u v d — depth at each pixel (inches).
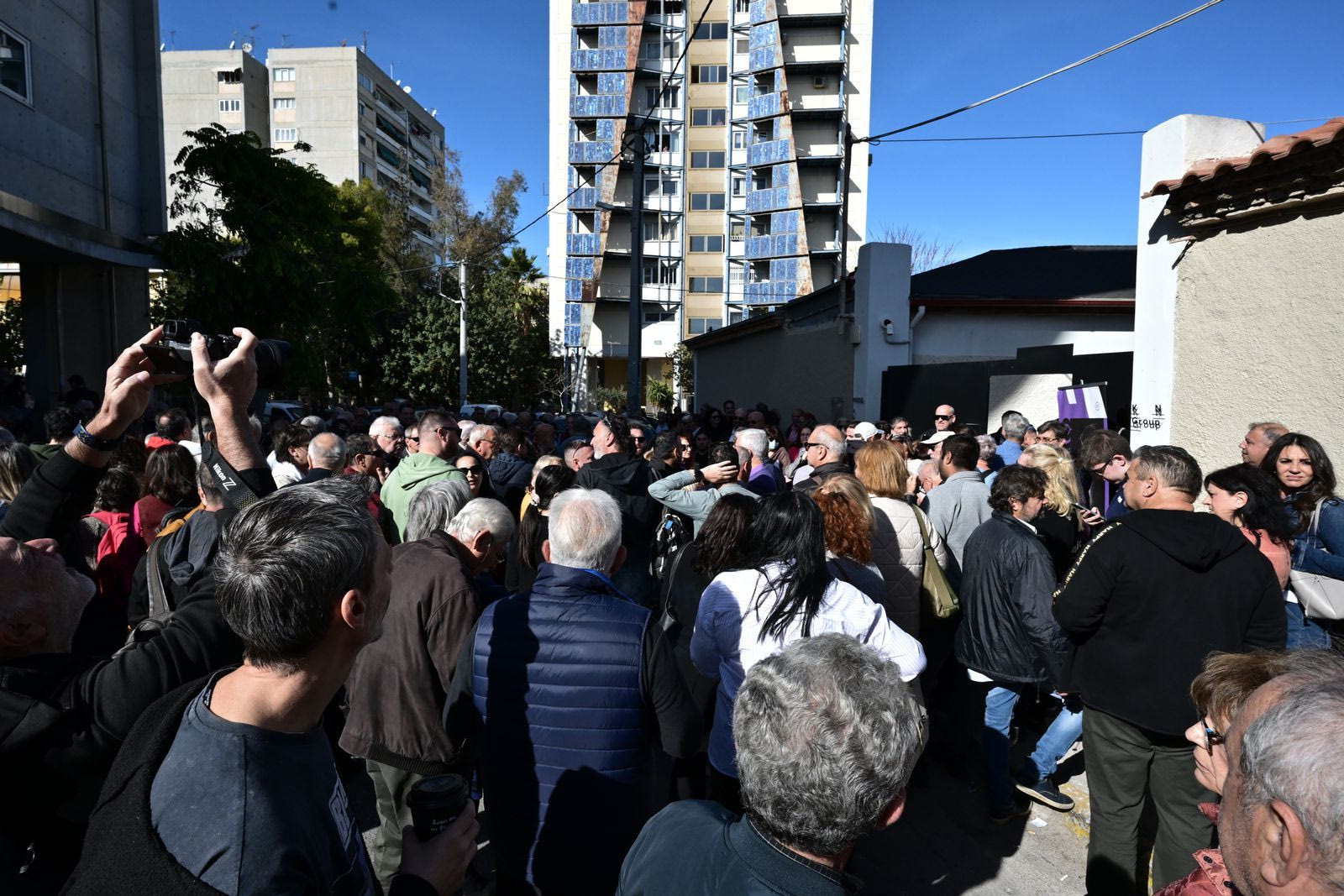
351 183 1550.2
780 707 48.8
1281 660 57.1
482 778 90.8
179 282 665.6
